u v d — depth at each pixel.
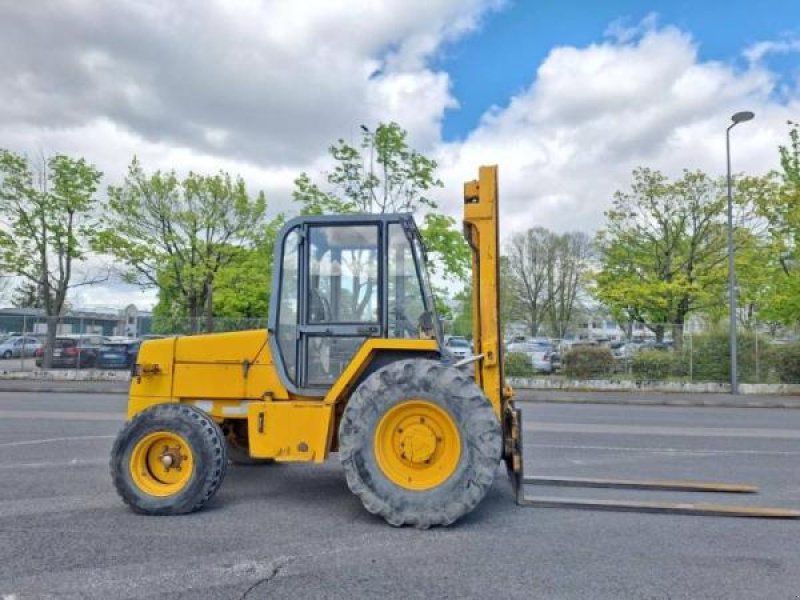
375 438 4.71
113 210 23.67
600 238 25.72
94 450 7.87
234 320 20.83
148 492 4.96
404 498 4.61
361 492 4.65
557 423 11.46
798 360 17.89
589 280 30.83
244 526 4.66
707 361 18.73
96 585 3.49
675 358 18.91
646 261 24.36
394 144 19.62
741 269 22.47
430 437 4.70
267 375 5.41
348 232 5.41
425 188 19.92
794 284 18.91
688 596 3.43
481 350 5.44
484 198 5.39
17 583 3.52
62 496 5.53
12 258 20.66
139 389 5.65
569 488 6.07
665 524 4.85
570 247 47.72
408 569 3.78
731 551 4.21
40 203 20.88
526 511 5.18
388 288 5.32
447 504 4.57
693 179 23.38
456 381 4.69
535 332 25.27
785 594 3.48
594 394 17.59
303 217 5.43
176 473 5.07
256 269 24.73
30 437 8.94
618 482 6.10
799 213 18.88
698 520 4.98
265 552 4.07
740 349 18.52
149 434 5.02
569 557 4.04
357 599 3.32
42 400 14.88
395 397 4.71
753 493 5.94
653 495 5.83
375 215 5.38
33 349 21.00
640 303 23.72
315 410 5.05
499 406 5.30
